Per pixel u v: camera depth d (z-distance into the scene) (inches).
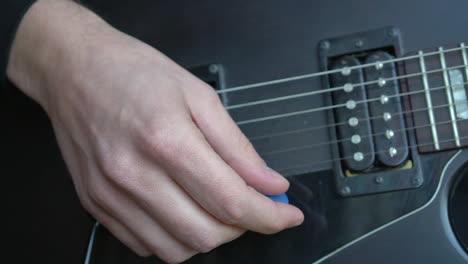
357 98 21.5
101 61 19.8
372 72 21.5
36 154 23.6
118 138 19.1
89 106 19.5
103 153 19.2
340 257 21.3
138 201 19.3
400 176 21.2
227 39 23.0
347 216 21.4
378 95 21.4
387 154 21.3
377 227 21.2
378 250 21.1
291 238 21.7
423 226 21.0
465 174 21.5
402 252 21.0
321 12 22.4
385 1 21.9
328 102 21.8
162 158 18.7
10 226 23.5
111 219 20.3
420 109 21.1
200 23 23.3
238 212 19.1
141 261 22.3
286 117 22.1
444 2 21.5
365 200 21.4
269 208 19.4
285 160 22.0
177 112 19.0
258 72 22.6
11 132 23.7
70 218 23.2
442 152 21.0
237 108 22.5
